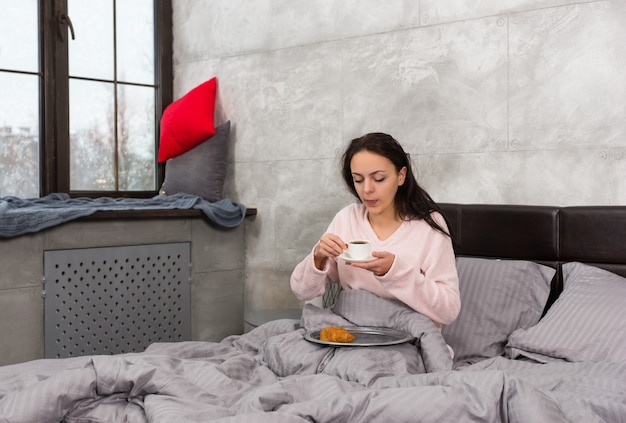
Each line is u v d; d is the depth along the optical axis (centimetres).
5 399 137
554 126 259
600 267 234
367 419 129
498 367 192
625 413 141
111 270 301
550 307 228
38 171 336
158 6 376
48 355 282
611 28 246
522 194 267
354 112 313
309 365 174
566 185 257
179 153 355
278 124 340
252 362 182
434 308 194
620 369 167
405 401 130
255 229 352
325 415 128
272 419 120
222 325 347
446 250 208
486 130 274
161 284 320
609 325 200
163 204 325
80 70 347
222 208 333
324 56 322
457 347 221
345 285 219
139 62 370
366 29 308
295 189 336
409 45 294
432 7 287
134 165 369
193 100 350
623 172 245
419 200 213
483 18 274
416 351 181
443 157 286
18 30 328
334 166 321
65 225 285
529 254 249
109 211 293
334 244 197
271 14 341
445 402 129
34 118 334
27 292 275
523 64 264
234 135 358
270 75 342
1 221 261
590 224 236
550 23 258
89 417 143
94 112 353
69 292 287
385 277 191
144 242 312
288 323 217
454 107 282
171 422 126
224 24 359
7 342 270
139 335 312
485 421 127
